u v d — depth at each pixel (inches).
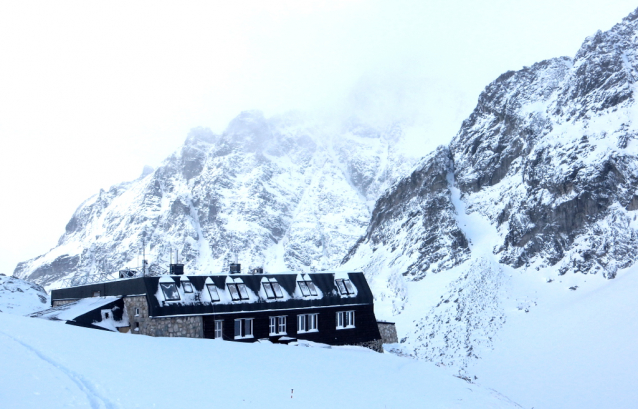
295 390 979.3
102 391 739.4
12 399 643.5
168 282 1927.9
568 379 3211.1
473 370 3737.7
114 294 2064.5
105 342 1193.4
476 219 6343.5
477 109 7859.3
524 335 4001.0
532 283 4813.0
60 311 1990.7
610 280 4301.2
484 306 4645.7
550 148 5674.2
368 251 7440.9
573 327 3811.5
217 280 2058.3
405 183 7731.3
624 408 2770.7
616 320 3649.1
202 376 978.7
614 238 4559.5
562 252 4950.8
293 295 2193.7
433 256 6008.9
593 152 5177.2
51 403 647.8
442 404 1070.4
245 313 2030.0
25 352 911.7
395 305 5403.5
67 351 984.9
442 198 6752.0
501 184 6535.4
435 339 4397.1
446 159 7436.0
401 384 1211.2
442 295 5132.9
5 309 3235.7
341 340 2257.6
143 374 906.1
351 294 2337.6
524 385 3319.4
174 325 1876.2
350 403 948.6
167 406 726.5
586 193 4968.0
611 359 3243.1
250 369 1124.5
